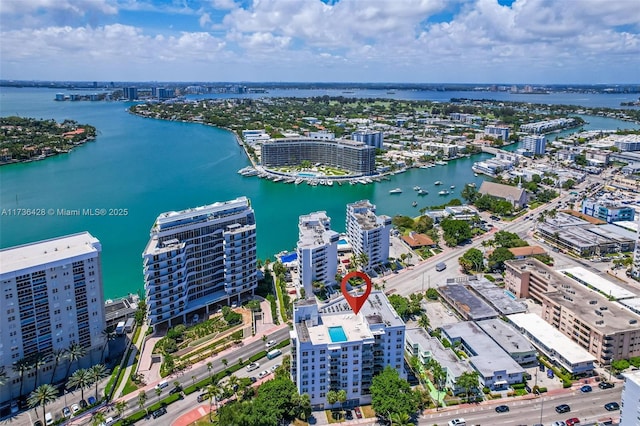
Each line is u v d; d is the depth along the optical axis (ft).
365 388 651.66
